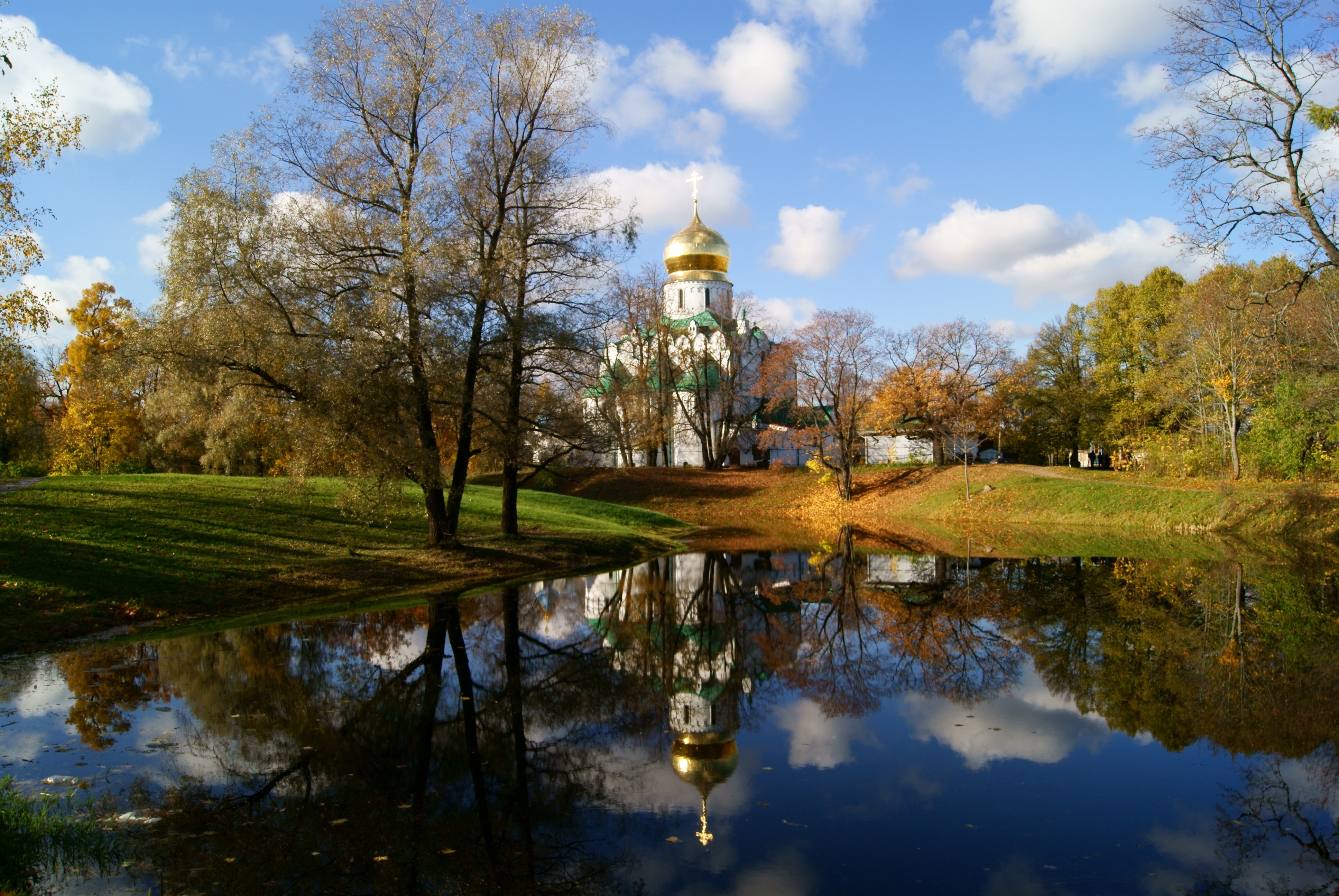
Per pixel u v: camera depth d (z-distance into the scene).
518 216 23.34
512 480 27.42
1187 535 37.12
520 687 12.21
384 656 13.62
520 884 6.30
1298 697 11.46
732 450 65.69
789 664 13.84
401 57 20.81
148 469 44.47
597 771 8.87
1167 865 6.56
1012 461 69.81
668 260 68.75
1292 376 37.84
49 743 9.21
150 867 6.52
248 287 19.03
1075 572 25.55
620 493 58.19
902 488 54.31
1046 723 10.41
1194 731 10.09
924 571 26.33
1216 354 42.34
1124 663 13.63
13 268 15.41
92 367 19.77
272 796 8.00
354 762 8.98
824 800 7.98
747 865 6.62
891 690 12.14
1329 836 7.10
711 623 17.62
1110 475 49.97
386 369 19.91
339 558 21.42
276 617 16.41
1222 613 18.22
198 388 19.00
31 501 21.44
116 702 10.71
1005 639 15.67
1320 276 33.31
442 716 10.63
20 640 13.45
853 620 17.91
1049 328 64.25
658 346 59.16
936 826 7.34
